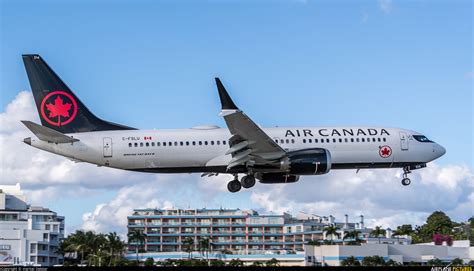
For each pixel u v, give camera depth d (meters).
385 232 118.19
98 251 114.44
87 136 47.19
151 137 47.41
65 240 118.00
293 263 84.75
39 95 47.91
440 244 85.25
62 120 47.78
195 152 47.50
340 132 49.50
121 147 47.00
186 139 47.62
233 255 97.88
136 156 47.12
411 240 120.50
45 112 47.84
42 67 48.06
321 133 49.22
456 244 85.25
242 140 46.31
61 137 46.12
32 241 107.69
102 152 46.91
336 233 120.38
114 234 116.88
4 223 113.25
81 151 46.81
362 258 75.00
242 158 46.66
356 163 49.44
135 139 47.28
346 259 74.31
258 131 45.00
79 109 48.00
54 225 122.44
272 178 48.25
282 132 48.78
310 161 46.69
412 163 50.47
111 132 47.59
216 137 47.94
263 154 46.59
